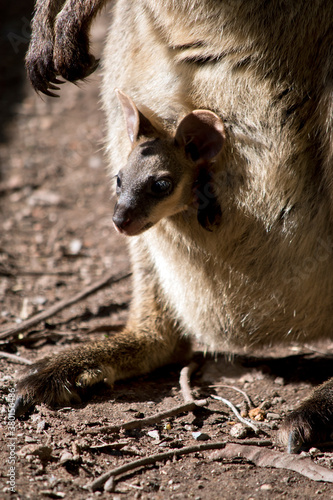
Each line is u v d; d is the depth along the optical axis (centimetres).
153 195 571
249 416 628
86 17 687
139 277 747
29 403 614
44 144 1494
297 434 571
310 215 616
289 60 594
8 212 1255
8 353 740
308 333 677
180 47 620
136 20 668
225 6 591
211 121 562
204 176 594
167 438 582
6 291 950
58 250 1119
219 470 539
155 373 729
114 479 518
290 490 515
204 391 678
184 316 706
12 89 1712
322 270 629
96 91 1664
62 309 864
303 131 606
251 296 650
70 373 648
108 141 744
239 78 598
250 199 605
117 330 830
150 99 640
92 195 1312
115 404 637
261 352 788
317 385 689
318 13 581
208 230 605
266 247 624
